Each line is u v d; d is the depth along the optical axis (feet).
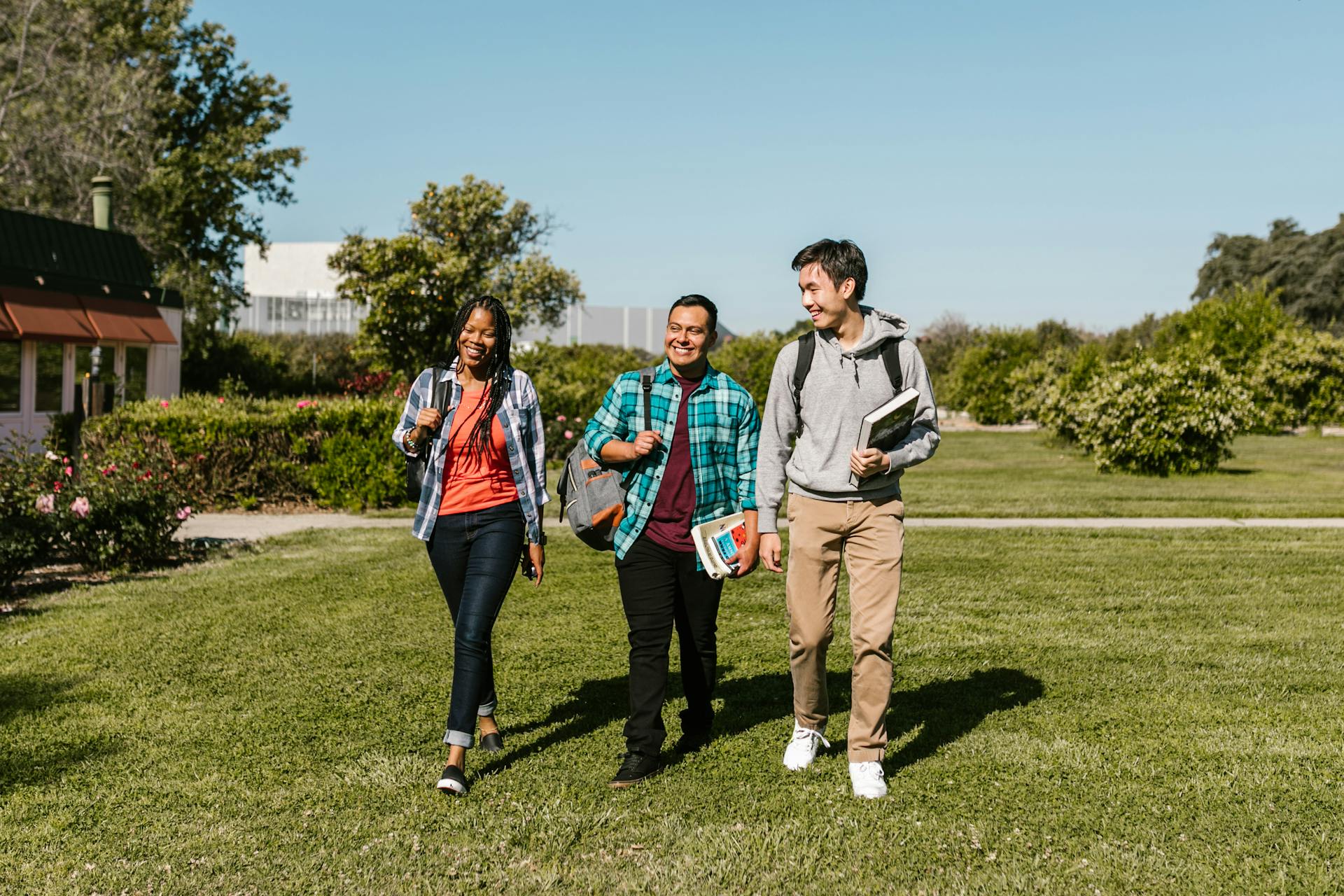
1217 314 107.96
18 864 10.21
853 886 9.70
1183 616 20.80
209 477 37.78
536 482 12.94
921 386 11.94
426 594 22.75
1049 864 10.07
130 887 9.76
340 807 11.59
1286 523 35.09
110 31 90.84
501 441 12.75
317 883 9.84
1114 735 13.67
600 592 23.07
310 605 21.68
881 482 11.77
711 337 12.78
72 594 22.95
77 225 61.05
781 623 20.38
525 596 22.72
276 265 244.01
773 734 13.88
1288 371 97.40
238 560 27.07
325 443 38.04
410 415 13.05
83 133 84.99
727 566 12.42
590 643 18.70
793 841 10.64
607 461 12.69
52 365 55.72
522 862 10.28
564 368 70.64
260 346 113.91
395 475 38.06
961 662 17.40
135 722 14.40
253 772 12.59
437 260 61.57
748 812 11.37
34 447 50.98
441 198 88.17
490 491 12.82
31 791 12.00
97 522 25.26
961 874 9.91
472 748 13.47
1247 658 17.53
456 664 12.43
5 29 85.92
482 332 12.74
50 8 85.40
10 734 13.91
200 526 33.71
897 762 12.80
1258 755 12.94
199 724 14.29
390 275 61.11
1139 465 53.83
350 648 18.33
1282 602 22.16
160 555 27.02
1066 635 19.22
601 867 10.16
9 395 52.37
